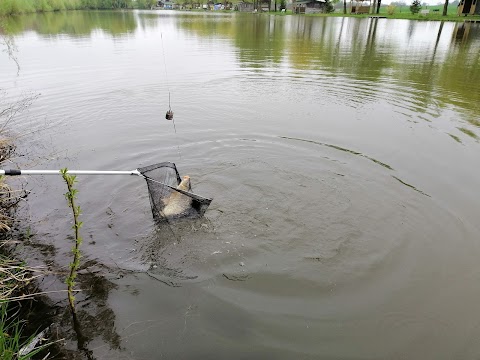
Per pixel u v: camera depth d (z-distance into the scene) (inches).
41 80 430.6
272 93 410.9
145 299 140.8
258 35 989.8
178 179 194.1
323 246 170.6
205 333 126.6
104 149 267.0
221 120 326.0
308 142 281.1
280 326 129.6
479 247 169.0
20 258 160.1
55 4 1909.4
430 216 190.9
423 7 2556.6
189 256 163.3
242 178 228.7
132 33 971.3
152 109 350.9
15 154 240.5
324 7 2383.1
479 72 515.5
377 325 130.9
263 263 159.8
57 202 201.9
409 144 277.6
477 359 118.9
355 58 631.8
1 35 693.3
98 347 122.0
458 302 140.4
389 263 160.4
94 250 166.1
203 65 547.8
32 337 123.2
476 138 288.2
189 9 3811.5
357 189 216.4
